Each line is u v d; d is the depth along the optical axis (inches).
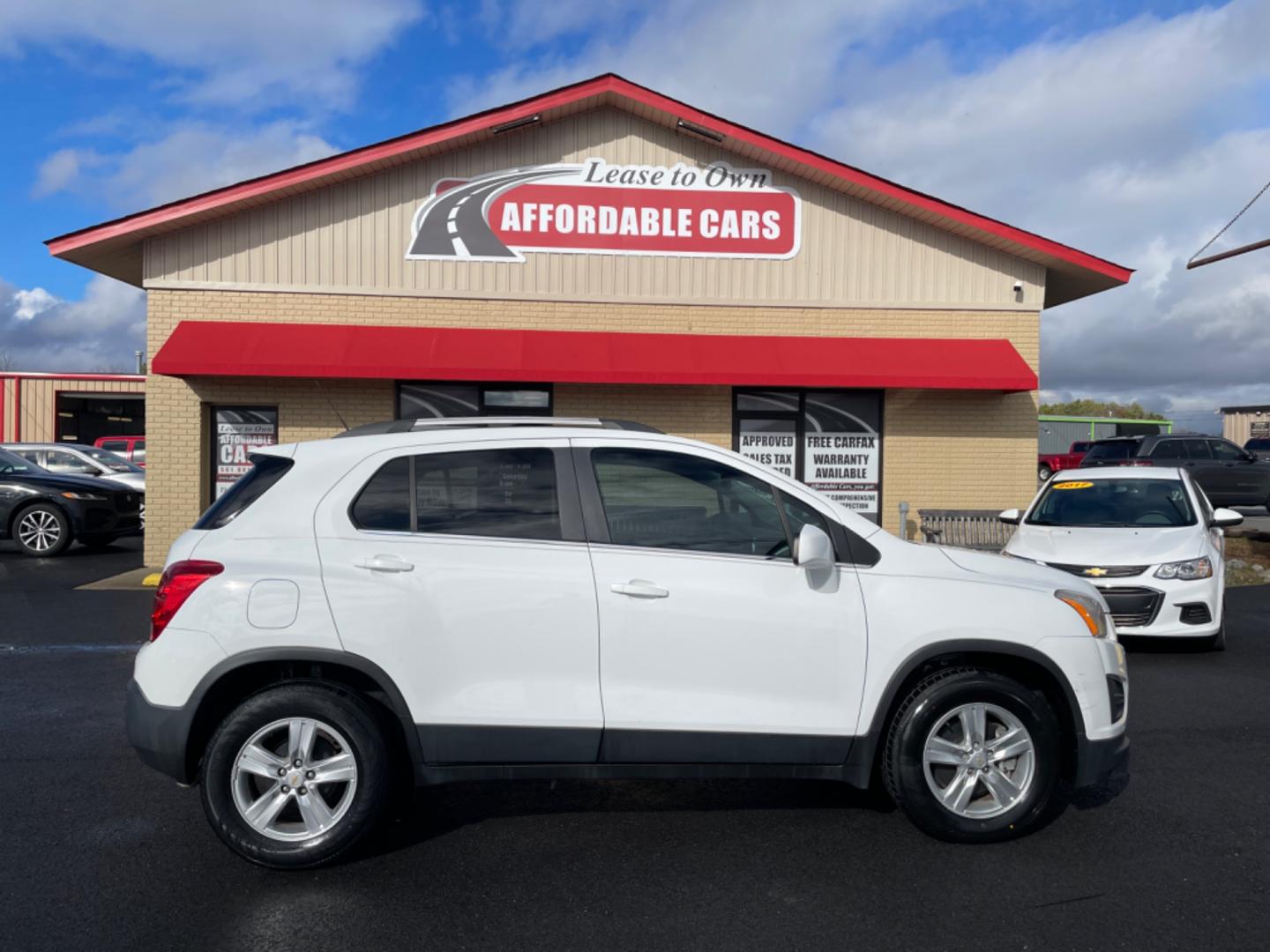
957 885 156.9
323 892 154.8
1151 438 938.7
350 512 165.9
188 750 159.8
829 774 169.6
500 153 520.4
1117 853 169.0
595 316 526.6
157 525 504.4
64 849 171.2
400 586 161.2
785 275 535.5
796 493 174.4
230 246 506.6
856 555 171.9
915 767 167.8
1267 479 920.3
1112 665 174.9
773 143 514.3
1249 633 378.6
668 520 171.6
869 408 543.5
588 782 207.6
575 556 165.6
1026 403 547.8
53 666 307.9
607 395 525.3
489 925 144.1
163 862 165.9
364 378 508.1
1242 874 160.9
